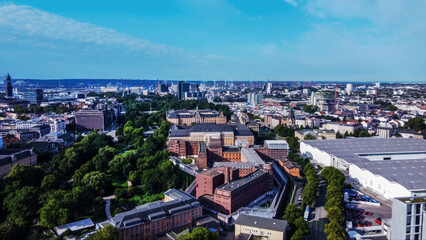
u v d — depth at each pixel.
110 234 197.38
